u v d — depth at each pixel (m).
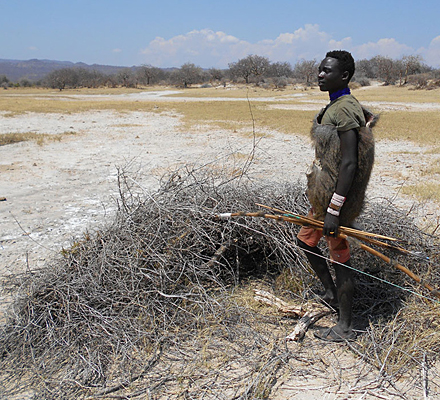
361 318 3.52
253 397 2.59
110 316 3.30
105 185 8.73
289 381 2.79
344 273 3.15
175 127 19.25
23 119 22.66
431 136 15.81
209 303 3.40
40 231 6.04
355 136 2.83
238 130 17.95
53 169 10.37
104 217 6.61
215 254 3.91
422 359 2.89
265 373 2.81
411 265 3.82
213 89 84.31
